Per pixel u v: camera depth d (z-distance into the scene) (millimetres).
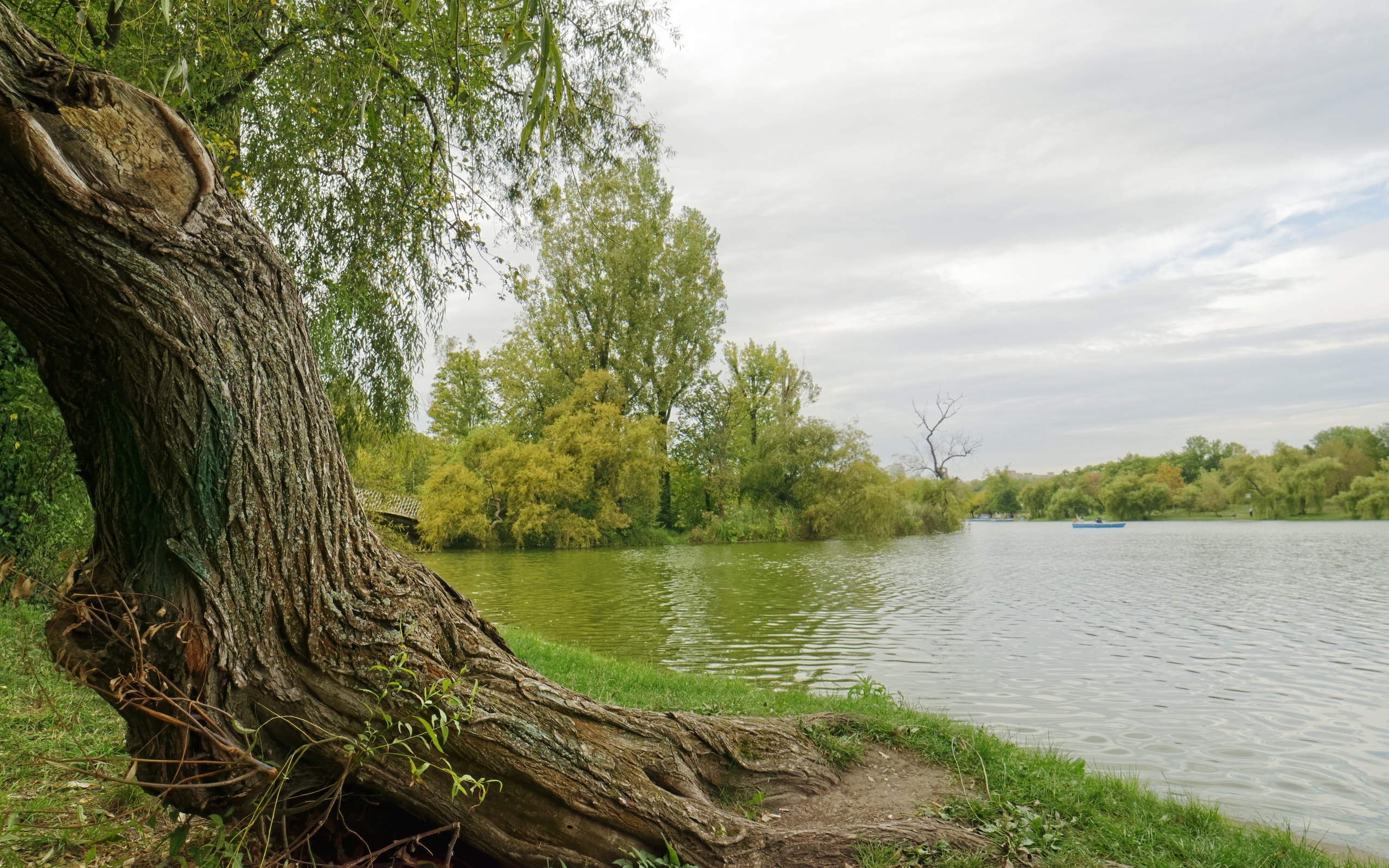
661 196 42812
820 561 31578
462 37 6852
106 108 2252
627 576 25516
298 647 2748
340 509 2924
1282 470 81625
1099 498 103812
